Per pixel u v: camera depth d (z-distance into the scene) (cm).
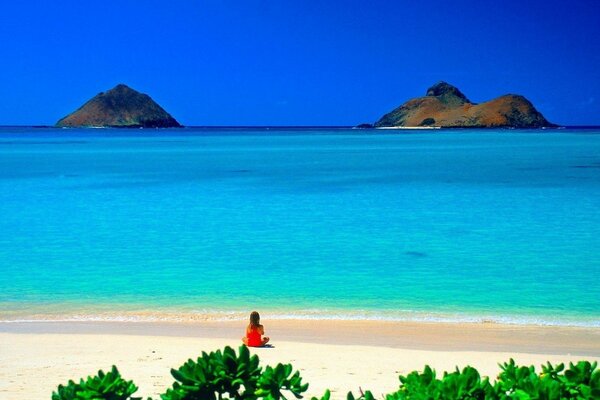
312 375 844
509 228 2294
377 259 1809
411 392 402
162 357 949
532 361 938
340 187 3812
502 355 977
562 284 1521
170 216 2664
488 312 1291
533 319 1240
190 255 1891
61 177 4603
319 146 10675
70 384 409
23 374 846
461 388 394
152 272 1678
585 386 405
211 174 4853
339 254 1883
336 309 1323
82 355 962
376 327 1180
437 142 12206
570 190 3525
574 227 2306
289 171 5141
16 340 1067
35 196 3422
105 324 1208
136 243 2080
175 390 396
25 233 2277
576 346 1053
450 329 1166
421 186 3834
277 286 1526
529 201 3067
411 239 2103
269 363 910
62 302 1394
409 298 1409
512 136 16275
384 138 15625
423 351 1002
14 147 10438
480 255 1847
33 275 1652
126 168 5538
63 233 2273
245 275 1638
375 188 3734
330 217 2603
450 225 2373
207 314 1291
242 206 2966
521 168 5259
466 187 3756
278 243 2059
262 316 1271
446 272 1648
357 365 901
